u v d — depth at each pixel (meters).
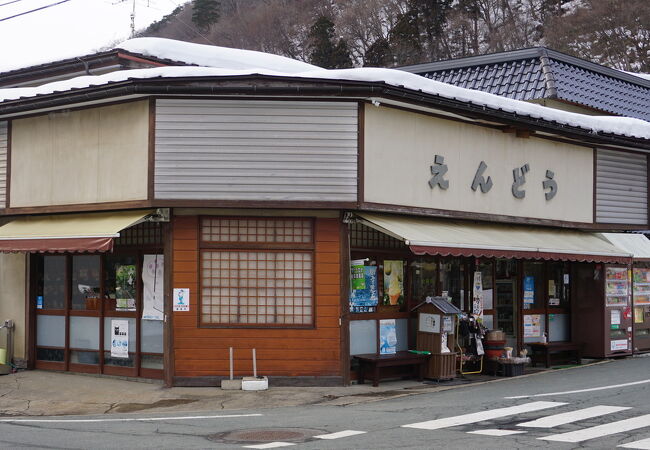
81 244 12.68
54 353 15.22
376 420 10.02
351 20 55.09
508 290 17.30
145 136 12.95
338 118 12.96
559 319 18.30
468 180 15.21
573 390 12.64
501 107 15.25
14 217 15.31
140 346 13.91
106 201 13.45
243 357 13.05
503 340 15.47
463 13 53.31
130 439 8.87
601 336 18.02
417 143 14.16
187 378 13.00
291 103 12.90
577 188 17.84
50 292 15.42
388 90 12.88
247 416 10.66
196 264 13.09
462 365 15.18
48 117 14.35
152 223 13.88
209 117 12.83
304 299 13.23
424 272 15.31
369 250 14.30
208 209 13.10
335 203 12.85
